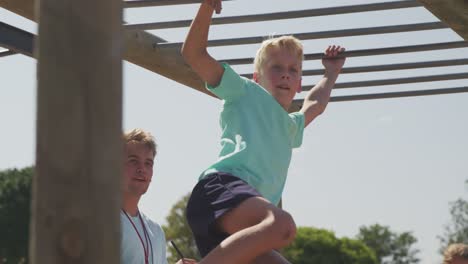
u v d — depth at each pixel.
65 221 6.93
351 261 138.25
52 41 6.99
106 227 7.01
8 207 108.31
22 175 109.25
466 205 137.75
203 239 12.23
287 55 13.51
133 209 14.89
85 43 7.01
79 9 7.00
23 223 109.62
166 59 18.44
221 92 13.00
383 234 183.62
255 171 12.61
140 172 14.84
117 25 7.15
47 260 6.94
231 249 11.04
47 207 6.96
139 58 18.11
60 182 6.95
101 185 7.00
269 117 13.02
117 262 7.07
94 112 7.02
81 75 7.00
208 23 12.40
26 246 108.38
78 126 6.98
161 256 15.20
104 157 7.03
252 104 13.03
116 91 7.12
